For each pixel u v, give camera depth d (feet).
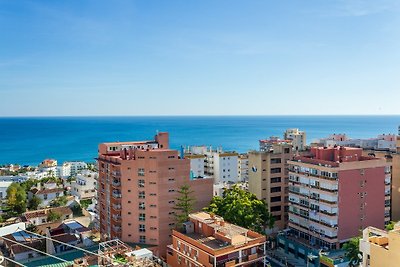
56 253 347.36
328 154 365.20
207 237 285.43
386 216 361.51
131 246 347.15
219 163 631.56
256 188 414.00
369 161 349.41
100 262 259.80
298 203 376.27
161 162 349.61
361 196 347.56
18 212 517.14
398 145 435.12
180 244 290.97
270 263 348.38
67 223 424.87
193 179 368.27
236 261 263.08
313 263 331.57
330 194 337.11
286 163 417.90
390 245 181.78
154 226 350.64
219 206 344.28
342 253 329.31
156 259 310.04
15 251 339.36
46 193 576.61
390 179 384.06
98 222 435.53
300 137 650.84
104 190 389.60
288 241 369.71
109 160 380.17
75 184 638.94
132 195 355.56
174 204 357.00
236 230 283.18
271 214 381.60
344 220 341.41
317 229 351.67
